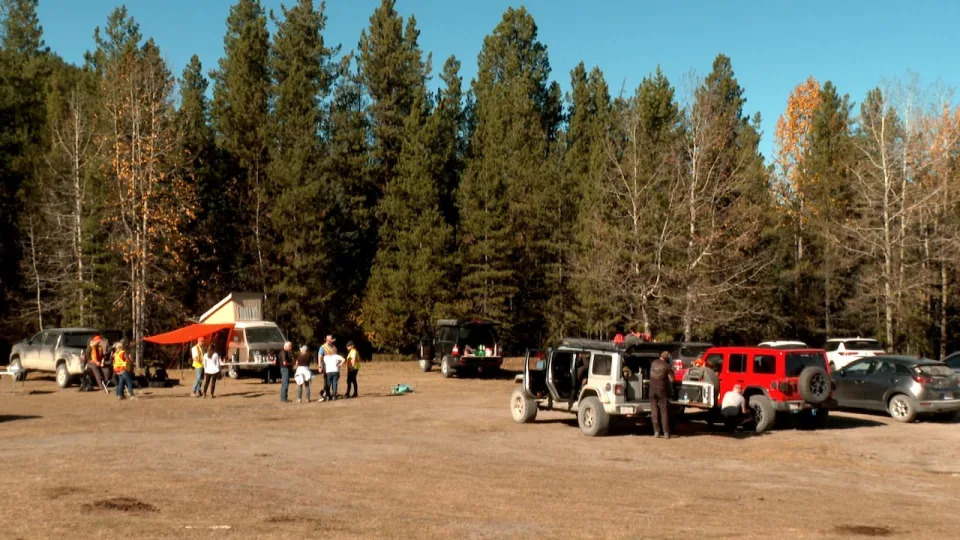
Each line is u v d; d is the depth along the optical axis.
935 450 16.44
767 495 11.66
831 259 47.09
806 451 16.03
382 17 59.78
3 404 24.16
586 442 17.08
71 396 26.89
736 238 38.47
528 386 20.09
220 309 37.12
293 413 22.03
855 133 51.66
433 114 51.16
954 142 43.72
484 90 67.88
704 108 39.56
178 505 9.91
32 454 14.24
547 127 69.38
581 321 47.41
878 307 42.88
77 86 53.16
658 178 39.66
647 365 18.58
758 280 42.38
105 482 11.40
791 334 49.75
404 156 50.56
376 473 12.77
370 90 59.94
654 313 39.47
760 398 18.94
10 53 63.34
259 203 51.09
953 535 9.22
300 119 50.41
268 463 13.56
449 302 48.19
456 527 9.12
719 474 13.49
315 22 59.59
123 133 43.88
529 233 51.72
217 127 57.84
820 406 19.09
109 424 19.34
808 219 49.88
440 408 23.42
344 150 57.91
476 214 48.47
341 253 56.66
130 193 42.38
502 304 49.31
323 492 11.10
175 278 46.97
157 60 45.09
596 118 59.06
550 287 51.22
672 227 39.09
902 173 41.34
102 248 45.38
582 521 9.61
